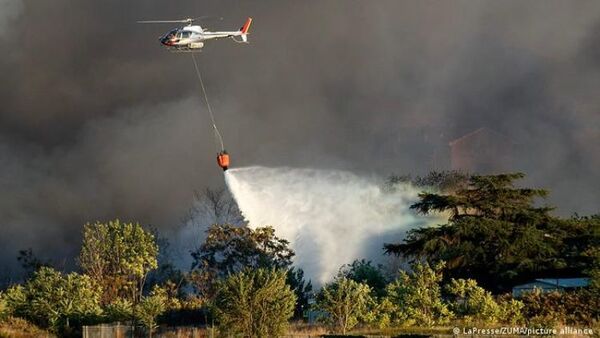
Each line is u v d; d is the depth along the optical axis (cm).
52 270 11862
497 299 10775
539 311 10019
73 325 11044
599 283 10162
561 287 12325
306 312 11819
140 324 10331
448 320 9950
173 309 12619
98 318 11088
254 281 8931
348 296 9744
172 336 9769
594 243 13512
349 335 8769
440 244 13488
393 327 9812
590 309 9831
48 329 10862
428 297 10044
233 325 8700
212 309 9088
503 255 13412
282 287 8950
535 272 13288
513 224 13700
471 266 13575
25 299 11519
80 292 11488
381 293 11538
